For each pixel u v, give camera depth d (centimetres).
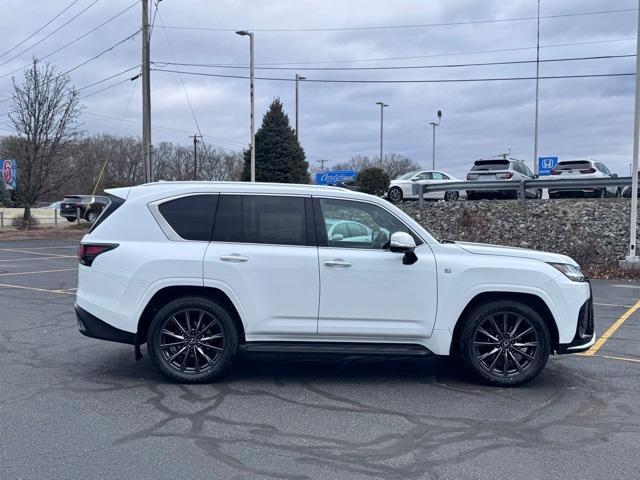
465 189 2162
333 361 719
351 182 3288
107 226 618
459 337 622
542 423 515
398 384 627
